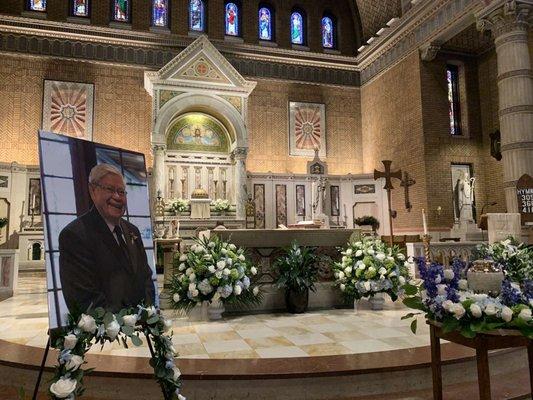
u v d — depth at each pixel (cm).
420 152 1512
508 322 289
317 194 1569
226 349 445
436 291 324
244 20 1811
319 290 700
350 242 731
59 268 285
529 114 1182
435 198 1483
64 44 1591
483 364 294
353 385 372
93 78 1616
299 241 705
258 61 1806
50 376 371
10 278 852
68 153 314
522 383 395
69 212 301
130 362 389
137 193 357
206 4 1786
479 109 1594
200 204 1506
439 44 1488
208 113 1645
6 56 1530
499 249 602
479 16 1266
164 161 1517
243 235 676
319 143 1842
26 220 1463
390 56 1700
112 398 360
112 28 1631
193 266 604
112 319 289
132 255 334
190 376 358
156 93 1495
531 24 1220
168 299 666
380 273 657
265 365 383
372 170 1806
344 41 1917
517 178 1177
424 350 428
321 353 428
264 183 1708
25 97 1537
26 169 1488
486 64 1574
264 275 693
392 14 1670
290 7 1880
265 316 627
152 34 1666
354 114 1898
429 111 1521
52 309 275
